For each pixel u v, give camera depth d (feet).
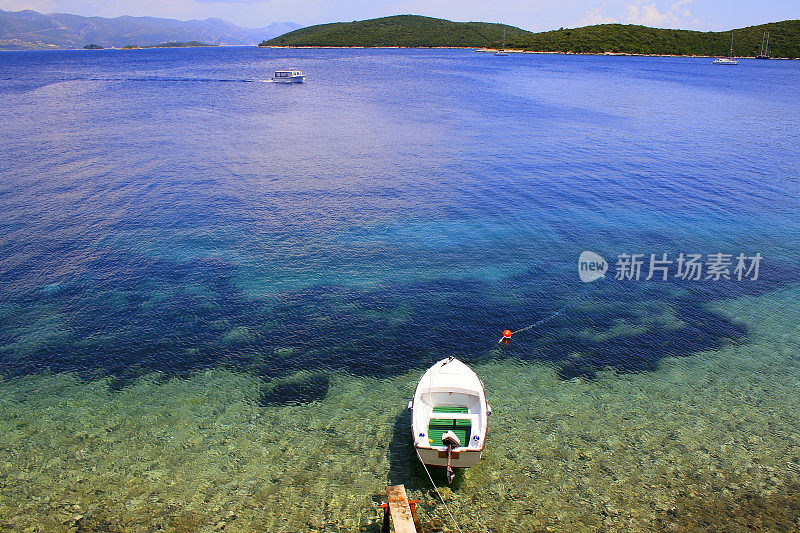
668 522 56.39
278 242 125.80
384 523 55.26
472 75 542.98
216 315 95.71
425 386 70.90
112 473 62.18
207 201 151.94
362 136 238.48
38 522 55.77
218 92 403.75
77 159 193.47
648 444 66.95
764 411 72.79
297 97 375.04
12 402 73.72
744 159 198.49
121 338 88.74
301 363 83.05
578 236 129.90
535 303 100.53
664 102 349.00
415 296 102.73
